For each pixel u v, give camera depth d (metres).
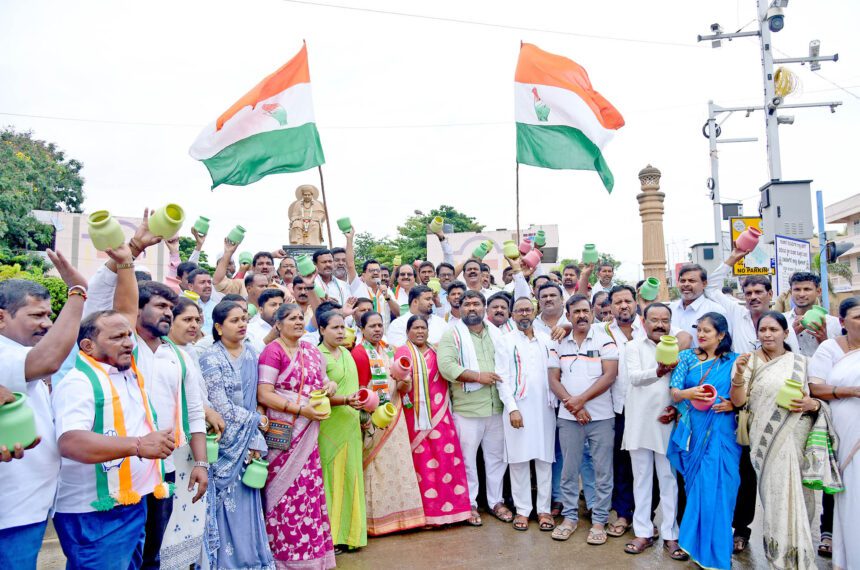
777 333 4.22
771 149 11.94
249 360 4.31
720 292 5.82
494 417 5.61
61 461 2.92
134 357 3.24
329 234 7.19
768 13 11.85
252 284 6.34
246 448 4.05
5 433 2.40
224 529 3.99
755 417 4.23
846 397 3.95
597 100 7.71
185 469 3.73
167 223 3.00
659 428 4.76
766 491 4.12
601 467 5.05
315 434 4.45
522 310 5.43
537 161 7.55
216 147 7.03
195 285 5.99
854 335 4.02
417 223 36.59
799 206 9.51
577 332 5.23
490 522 5.50
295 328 4.43
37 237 22.12
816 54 12.05
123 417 3.04
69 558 2.94
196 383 3.73
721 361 4.45
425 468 5.35
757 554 4.69
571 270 8.46
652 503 4.99
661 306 4.82
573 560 4.60
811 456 4.02
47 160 26.34
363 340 5.36
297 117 7.09
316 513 4.39
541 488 5.37
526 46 7.71
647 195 9.41
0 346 2.66
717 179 16.17
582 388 5.11
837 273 27.81
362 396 4.62
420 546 4.91
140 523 3.16
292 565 4.26
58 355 2.65
